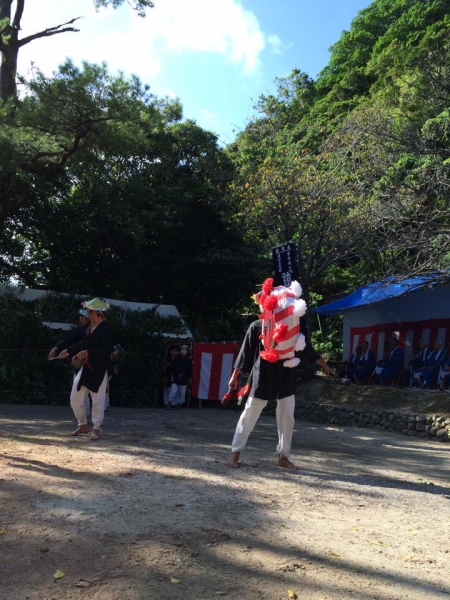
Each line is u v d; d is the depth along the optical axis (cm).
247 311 2675
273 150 2567
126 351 1595
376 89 3447
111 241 2336
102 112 1488
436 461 878
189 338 1703
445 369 1447
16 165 1509
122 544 365
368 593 322
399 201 1611
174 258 2356
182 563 343
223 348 1692
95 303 789
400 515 501
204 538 387
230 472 609
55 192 2178
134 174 2303
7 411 1201
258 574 335
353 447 972
